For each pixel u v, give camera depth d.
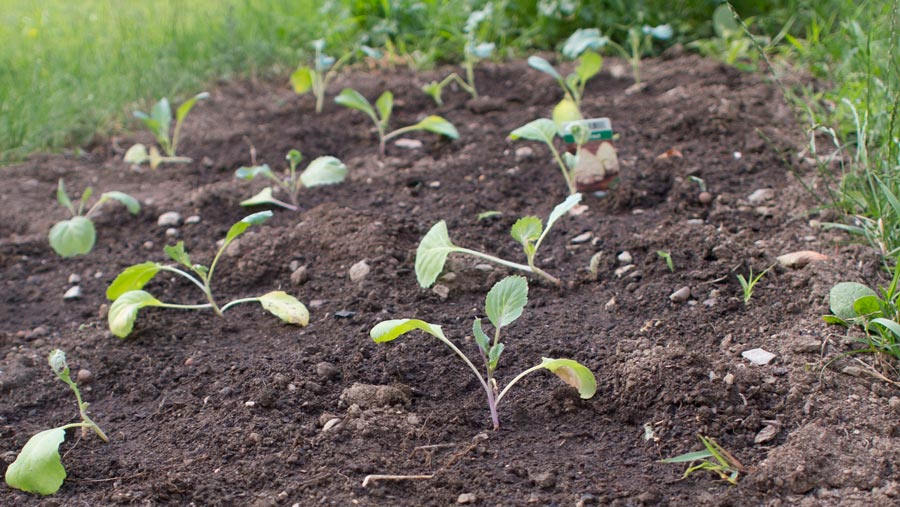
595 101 3.04
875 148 2.57
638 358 2.25
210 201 2.75
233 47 3.39
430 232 2.38
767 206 2.57
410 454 2.16
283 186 2.70
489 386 2.20
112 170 2.93
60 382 2.33
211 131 3.05
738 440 2.15
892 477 2.09
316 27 3.55
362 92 3.20
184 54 3.41
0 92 3.11
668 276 2.41
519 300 2.21
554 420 2.20
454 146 2.89
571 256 2.50
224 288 2.51
